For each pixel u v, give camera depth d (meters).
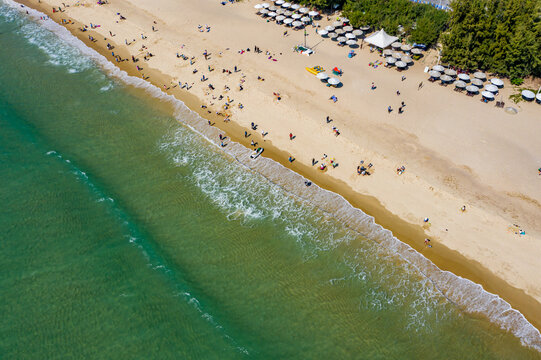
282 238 42.72
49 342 34.81
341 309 36.78
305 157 51.22
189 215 45.41
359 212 44.22
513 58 58.19
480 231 41.53
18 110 60.78
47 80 67.25
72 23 83.88
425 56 67.75
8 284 38.84
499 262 38.84
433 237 41.53
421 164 48.97
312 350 34.25
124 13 85.94
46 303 37.47
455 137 52.44
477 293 36.62
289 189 47.66
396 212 44.12
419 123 54.91
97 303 37.47
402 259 40.00
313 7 82.00
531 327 34.00
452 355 33.44
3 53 74.31
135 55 72.75
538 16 57.78
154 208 46.28
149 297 37.88
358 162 49.97
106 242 42.62
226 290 38.59
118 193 48.12
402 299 37.16
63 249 41.97
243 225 44.12
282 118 56.91
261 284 38.91
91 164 51.97
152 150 53.91
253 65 67.75
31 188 48.34
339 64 67.31
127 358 33.78
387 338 34.75
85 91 64.75
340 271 39.62
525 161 48.69
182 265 40.75
